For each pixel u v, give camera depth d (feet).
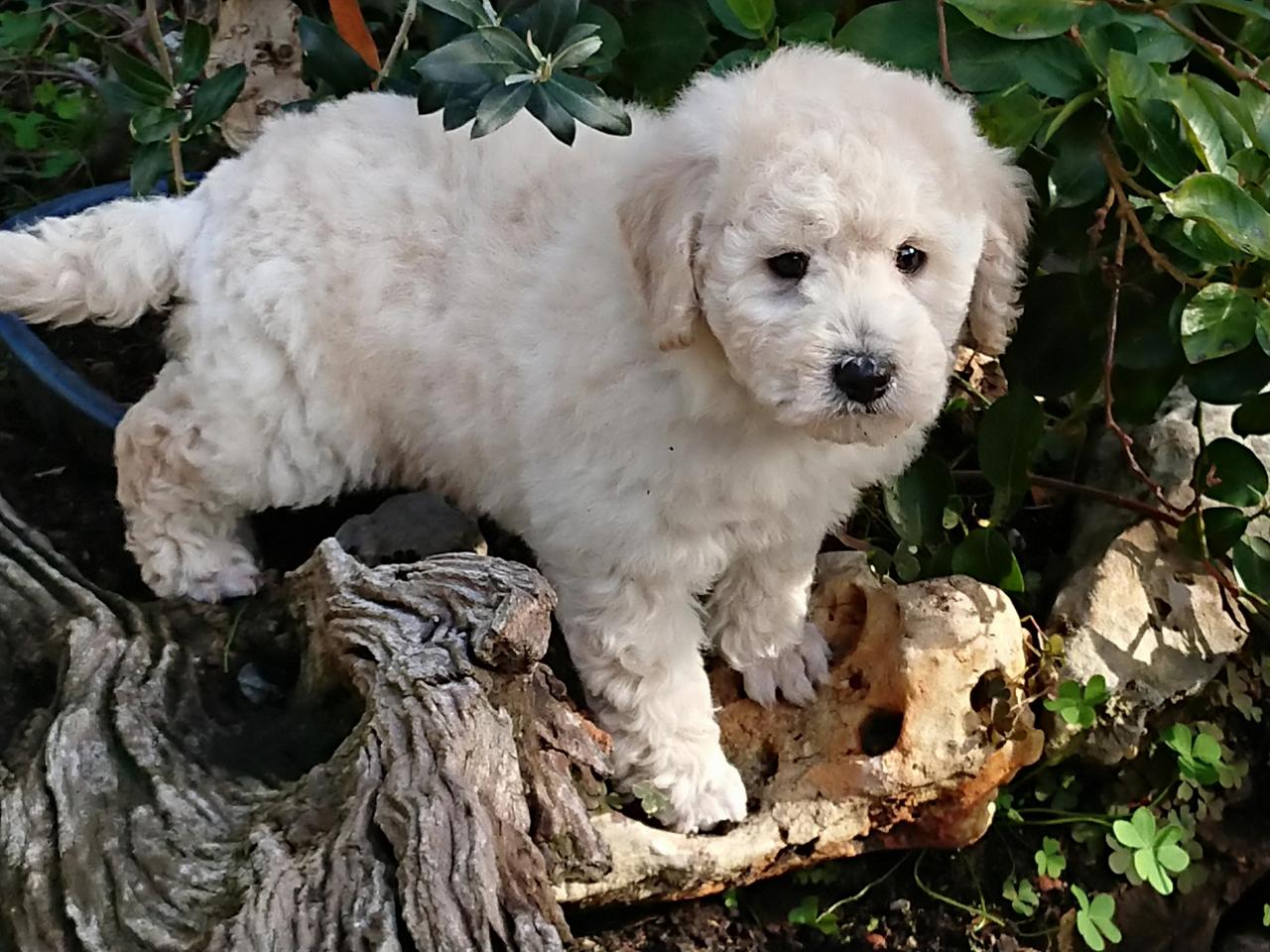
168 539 2.11
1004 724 1.92
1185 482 2.24
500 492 2.01
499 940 1.37
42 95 3.24
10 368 2.61
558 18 1.89
